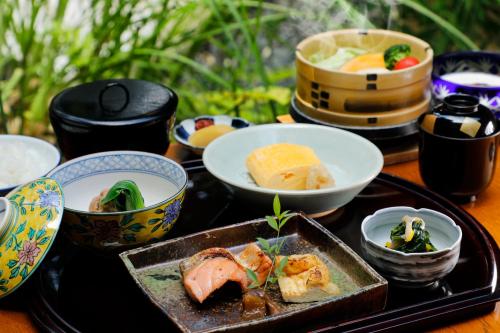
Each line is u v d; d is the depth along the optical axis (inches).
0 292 36.3
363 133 47.6
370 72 49.1
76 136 44.8
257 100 73.1
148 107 45.8
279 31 78.4
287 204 41.1
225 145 45.7
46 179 38.8
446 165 43.6
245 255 38.0
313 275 36.7
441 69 52.9
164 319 34.5
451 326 36.4
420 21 73.2
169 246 38.9
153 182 43.7
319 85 48.0
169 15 70.8
